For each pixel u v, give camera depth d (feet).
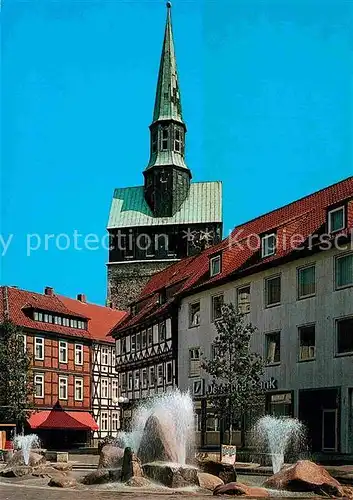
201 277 168.25
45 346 242.37
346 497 64.08
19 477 88.53
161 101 345.92
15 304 243.19
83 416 254.47
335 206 123.65
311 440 122.52
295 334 129.39
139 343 202.49
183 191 337.52
